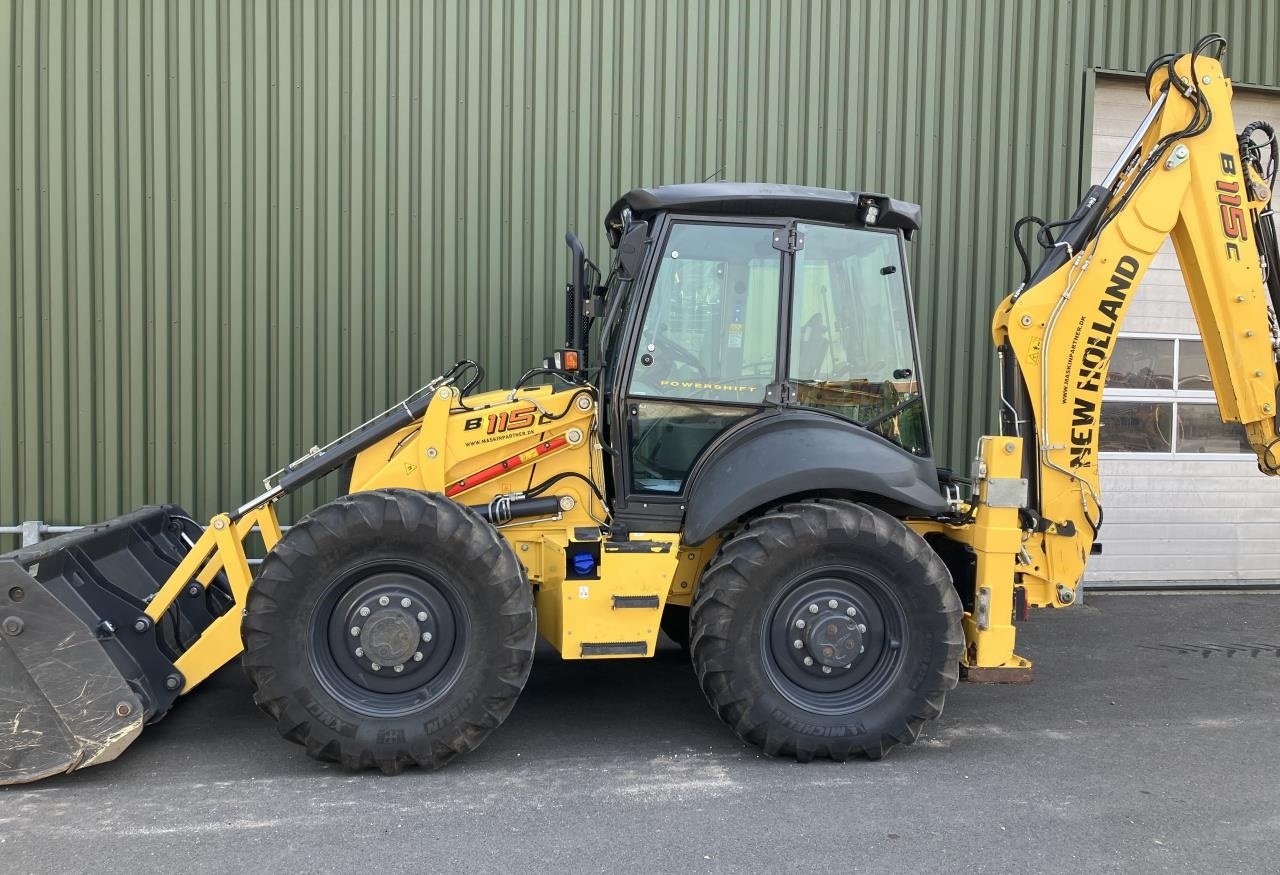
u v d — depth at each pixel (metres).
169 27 5.24
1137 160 3.88
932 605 3.31
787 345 3.54
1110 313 3.71
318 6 5.33
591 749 3.47
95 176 5.25
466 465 3.52
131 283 5.30
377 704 3.14
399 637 3.12
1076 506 3.75
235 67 5.29
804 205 3.50
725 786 3.12
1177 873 2.54
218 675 4.33
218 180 5.32
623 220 3.80
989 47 6.00
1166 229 3.70
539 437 3.54
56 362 5.28
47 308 5.28
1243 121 6.64
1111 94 6.41
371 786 3.09
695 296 3.53
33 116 5.18
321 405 5.48
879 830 2.79
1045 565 3.76
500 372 5.60
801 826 2.81
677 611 4.58
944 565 3.43
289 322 5.41
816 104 5.82
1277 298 3.89
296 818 2.83
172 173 5.29
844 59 5.85
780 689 3.32
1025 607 3.60
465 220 5.52
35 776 2.96
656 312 3.51
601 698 4.09
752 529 3.30
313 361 5.45
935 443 6.06
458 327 5.55
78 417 5.32
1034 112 6.10
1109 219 3.70
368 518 3.05
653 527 3.54
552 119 5.57
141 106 5.24
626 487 3.53
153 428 5.38
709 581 3.29
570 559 3.38
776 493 3.32
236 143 5.32
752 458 3.40
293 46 5.32
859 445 3.45
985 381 6.11
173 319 5.35
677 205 3.45
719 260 3.53
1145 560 6.71
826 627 3.30
